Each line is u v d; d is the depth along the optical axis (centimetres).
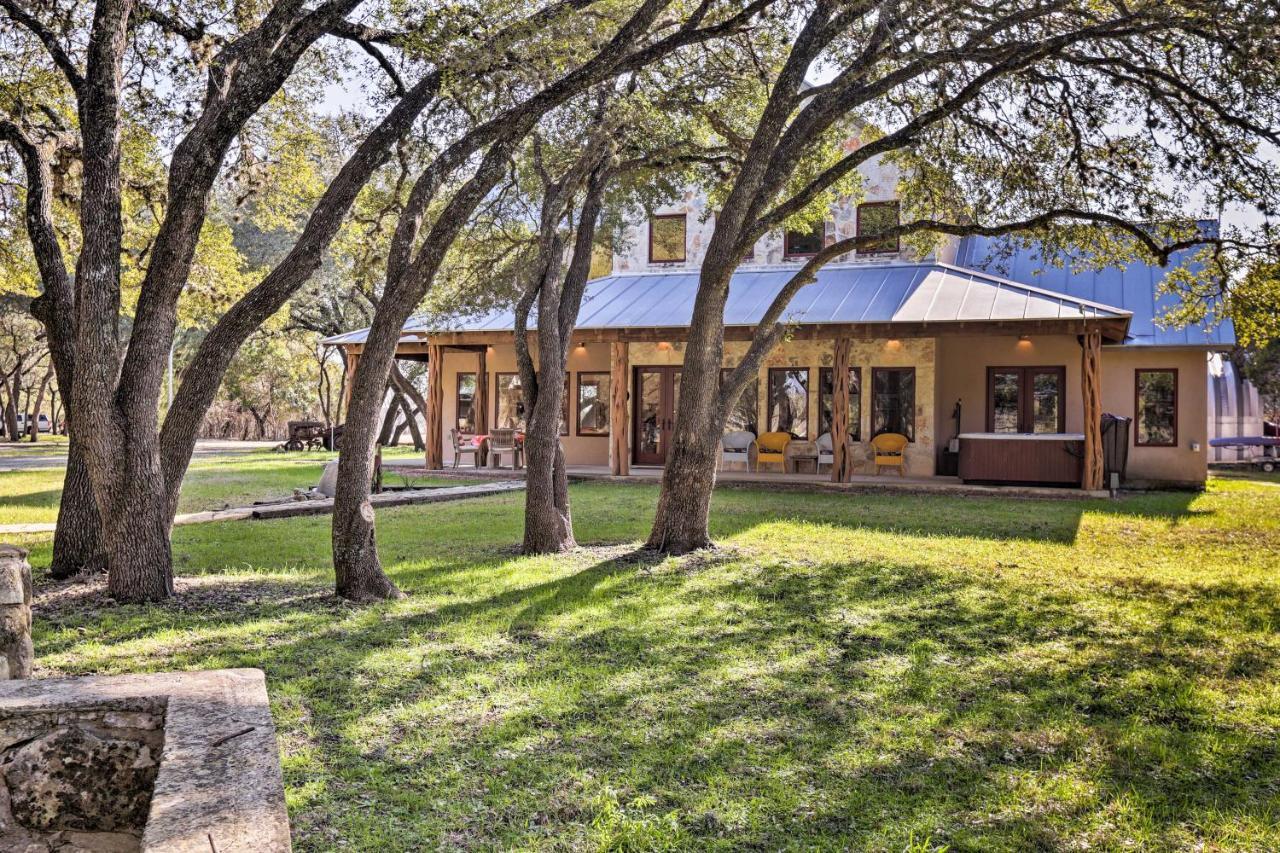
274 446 3706
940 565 938
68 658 568
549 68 857
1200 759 438
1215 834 362
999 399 2058
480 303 1273
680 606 744
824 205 1327
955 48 900
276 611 708
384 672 553
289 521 1273
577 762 423
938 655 610
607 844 343
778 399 2130
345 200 775
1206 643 645
